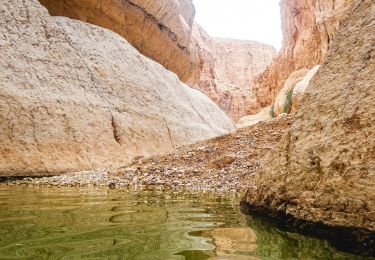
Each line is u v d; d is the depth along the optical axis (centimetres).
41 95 1045
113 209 413
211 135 1845
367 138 288
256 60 7375
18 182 784
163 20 2186
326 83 370
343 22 401
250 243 262
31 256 206
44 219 332
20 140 932
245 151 1000
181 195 585
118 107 1309
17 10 1162
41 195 550
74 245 236
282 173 370
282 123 1198
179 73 2656
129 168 973
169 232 290
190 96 2016
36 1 1253
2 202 457
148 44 2175
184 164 959
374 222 254
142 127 1364
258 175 425
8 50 1047
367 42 344
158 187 713
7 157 887
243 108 5362
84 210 400
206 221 347
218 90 5397
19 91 994
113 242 248
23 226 295
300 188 335
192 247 243
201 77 5359
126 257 212
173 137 1510
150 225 318
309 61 3083
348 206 278
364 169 278
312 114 367
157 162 1012
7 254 209
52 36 1230
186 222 339
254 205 397
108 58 1421
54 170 958
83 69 1271
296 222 320
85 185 745
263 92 4516
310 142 348
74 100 1139
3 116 923
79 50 1309
